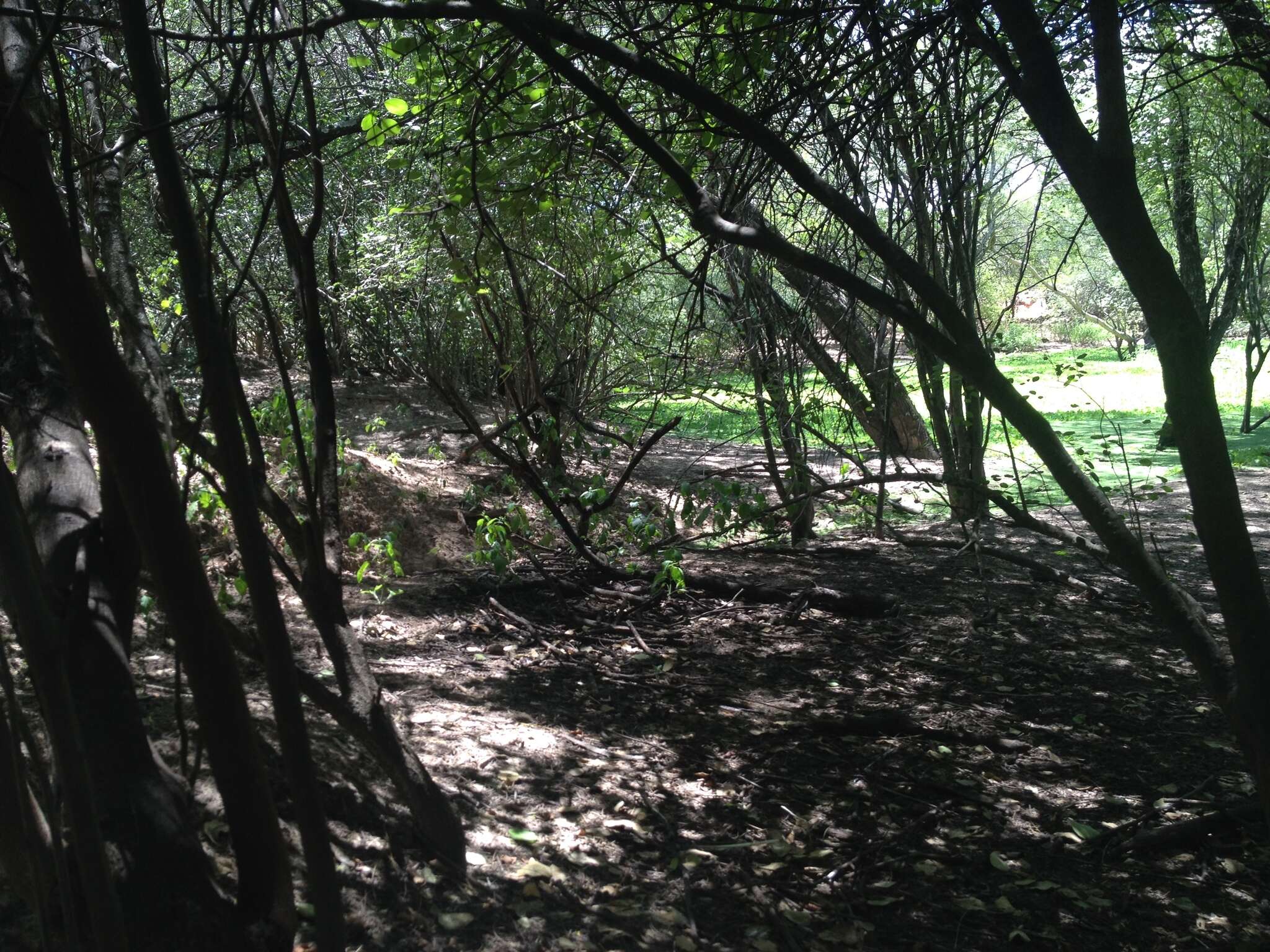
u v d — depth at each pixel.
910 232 7.27
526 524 6.91
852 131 3.80
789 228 7.28
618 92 3.81
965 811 4.05
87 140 2.72
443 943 2.83
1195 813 4.05
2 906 2.46
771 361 7.77
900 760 4.48
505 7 2.47
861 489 8.42
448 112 4.75
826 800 4.06
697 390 9.10
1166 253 2.42
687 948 2.99
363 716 2.90
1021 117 7.46
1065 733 4.88
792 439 8.49
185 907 1.82
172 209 1.68
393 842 3.18
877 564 7.91
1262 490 12.15
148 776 1.92
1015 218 12.11
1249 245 15.82
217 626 1.75
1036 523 4.23
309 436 6.95
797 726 4.76
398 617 5.93
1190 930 3.31
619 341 9.63
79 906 1.82
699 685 5.27
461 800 3.62
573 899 3.16
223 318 1.78
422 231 8.30
